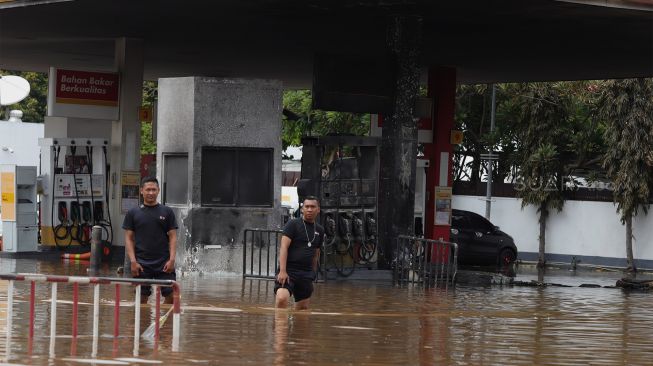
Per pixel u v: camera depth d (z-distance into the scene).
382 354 22.55
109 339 23.52
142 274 30.34
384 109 48.56
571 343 26.09
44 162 56.38
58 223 56.34
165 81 47.88
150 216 30.34
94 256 46.28
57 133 60.62
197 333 24.94
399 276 47.50
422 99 49.38
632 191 75.88
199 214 46.50
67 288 36.22
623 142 75.69
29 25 55.84
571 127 83.50
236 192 47.06
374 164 50.84
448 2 44.00
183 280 42.94
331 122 91.81
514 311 35.22
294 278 31.03
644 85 75.50
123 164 58.12
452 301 38.53
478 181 87.75
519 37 54.38
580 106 84.44
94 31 57.56
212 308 31.09
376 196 50.78
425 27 52.12
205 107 46.69
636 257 77.75
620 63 63.56
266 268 47.03
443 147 63.81
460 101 91.19
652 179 76.31
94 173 57.41
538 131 82.62
